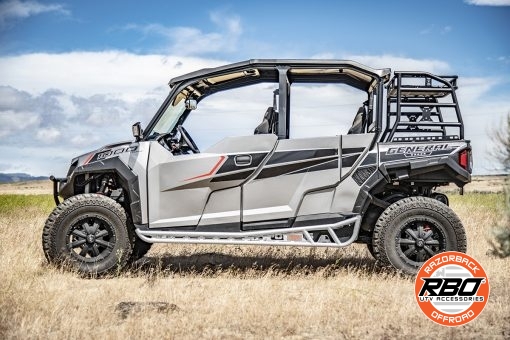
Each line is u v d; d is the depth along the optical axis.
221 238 6.18
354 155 6.17
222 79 6.48
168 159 6.18
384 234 6.15
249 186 6.15
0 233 8.77
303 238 6.17
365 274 6.37
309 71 6.34
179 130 6.52
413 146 6.22
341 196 6.17
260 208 6.15
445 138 6.35
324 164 6.16
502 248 4.44
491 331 4.18
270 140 6.15
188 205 6.16
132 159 6.21
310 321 4.42
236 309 4.69
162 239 6.12
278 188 6.15
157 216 6.16
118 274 6.30
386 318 4.51
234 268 6.82
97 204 6.22
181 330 4.16
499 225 4.45
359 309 4.71
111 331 4.10
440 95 6.61
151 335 4.03
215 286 5.73
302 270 6.61
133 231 6.33
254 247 7.98
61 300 4.90
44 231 6.21
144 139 6.30
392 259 6.14
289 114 6.38
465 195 29.61
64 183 6.54
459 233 6.11
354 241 6.28
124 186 6.34
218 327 4.30
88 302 4.91
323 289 5.55
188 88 6.44
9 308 4.59
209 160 6.13
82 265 6.19
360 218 6.16
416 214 6.14
